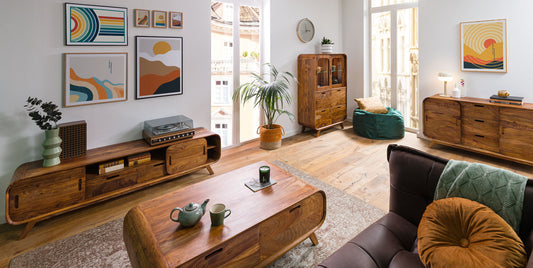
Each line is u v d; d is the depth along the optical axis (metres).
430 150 3.91
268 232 1.66
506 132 3.24
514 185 1.29
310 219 1.92
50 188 2.21
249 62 4.22
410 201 1.63
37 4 2.37
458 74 3.90
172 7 3.13
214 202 1.80
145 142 2.96
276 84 3.86
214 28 3.74
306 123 4.70
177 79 3.27
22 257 1.92
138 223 1.57
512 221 1.25
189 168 3.04
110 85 2.81
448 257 1.16
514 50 3.38
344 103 5.07
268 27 4.20
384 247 1.40
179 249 1.38
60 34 2.50
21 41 2.33
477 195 1.35
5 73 2.29
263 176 2.03
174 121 3.03
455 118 3.68
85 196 2.43
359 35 5.23
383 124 4.43
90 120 2.76
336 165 3.46
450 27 3.89
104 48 2.74
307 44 4.77
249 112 4.36
